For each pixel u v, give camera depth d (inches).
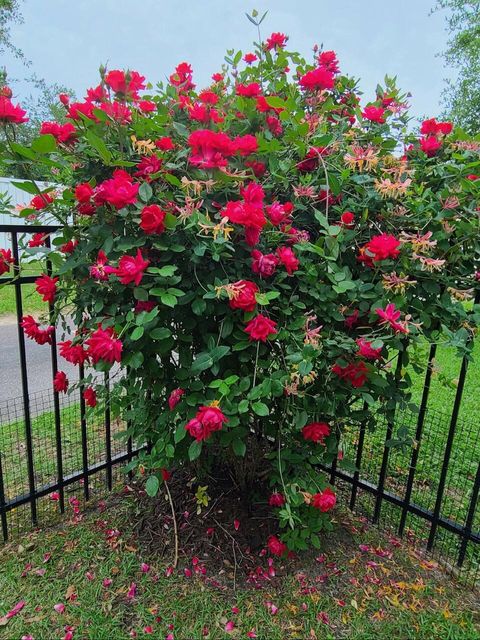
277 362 56.7
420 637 58.7
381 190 56.7
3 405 136.3
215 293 50.9
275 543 65.0
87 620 59.3
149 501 82.0
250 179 59.4
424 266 56.8
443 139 69.6
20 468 96.3
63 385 73.0
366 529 79.4
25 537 74.9
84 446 82.4
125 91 57.1
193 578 66.2
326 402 58.7
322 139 59.8
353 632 59.0
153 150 56.4
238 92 63.9
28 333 68.9
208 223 49.3
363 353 52.9
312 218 64.7
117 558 69.9
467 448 102.3
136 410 64.9
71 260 59.4
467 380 154.3
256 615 60.6
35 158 52.2
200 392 57.8
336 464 84.4
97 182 60.9
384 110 74.3
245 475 78.8
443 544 76.4
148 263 49.1
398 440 69.0
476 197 58.8
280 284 57.2
